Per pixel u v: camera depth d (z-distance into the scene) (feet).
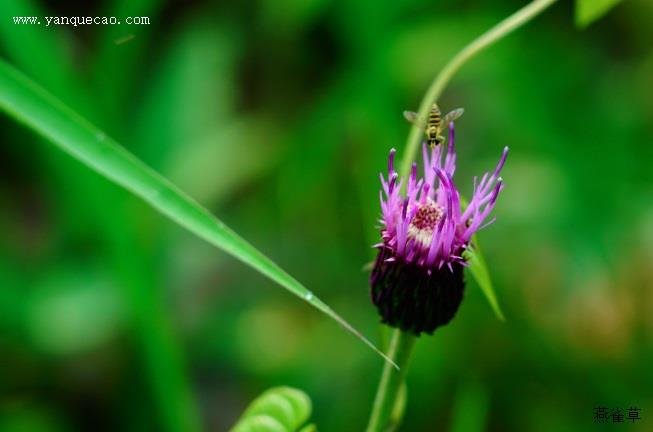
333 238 2.51
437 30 2.45
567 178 2.34
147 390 2.17
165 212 1.48
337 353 2.29
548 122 2.45
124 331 2.15
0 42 1.96
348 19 2.35
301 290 1.48
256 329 2.39
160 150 2.37
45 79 1.94
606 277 2.24
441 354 2.12
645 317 2.27
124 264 1.91
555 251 2.32
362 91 2.30
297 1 2.46
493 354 2.16
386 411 1.59
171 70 2.47
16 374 2.17
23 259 2.39
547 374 2.18
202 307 2.41
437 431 2.10
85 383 2.20
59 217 2.22
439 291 1.54
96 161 1.48
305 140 2.48
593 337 2.26
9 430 2.13
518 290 2.29
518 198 2.35
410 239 1.53
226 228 1.49
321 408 2.20
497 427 2.14
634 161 2.36
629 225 2.29
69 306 2.16
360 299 2.39
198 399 2.30
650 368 2.20
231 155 2.42
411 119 1.57
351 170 2.45
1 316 2.15
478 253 1.55
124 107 2.24
